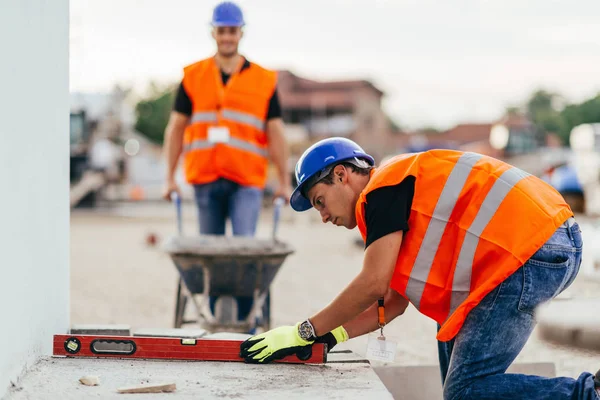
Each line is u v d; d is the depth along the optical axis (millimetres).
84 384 2889
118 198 31422
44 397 2723
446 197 2889
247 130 5781
